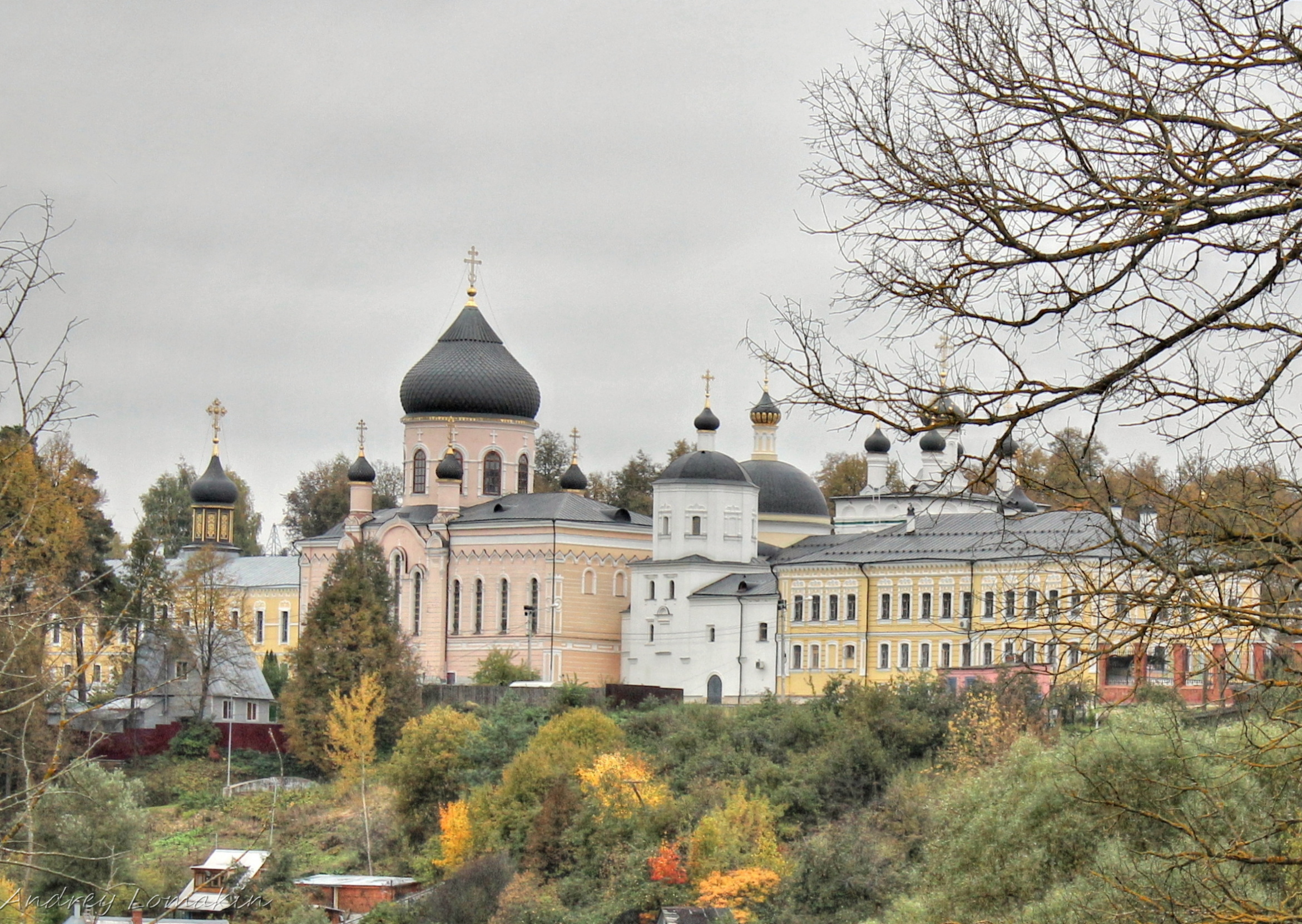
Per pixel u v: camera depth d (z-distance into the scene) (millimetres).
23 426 29406
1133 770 28469
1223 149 21719
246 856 121062
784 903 103875
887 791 119000
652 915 109188
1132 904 25906
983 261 22953
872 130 23672
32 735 72375
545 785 128500
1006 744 106438
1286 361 21750
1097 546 22891
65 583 85812
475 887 115688
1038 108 22656
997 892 66875
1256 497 22250
